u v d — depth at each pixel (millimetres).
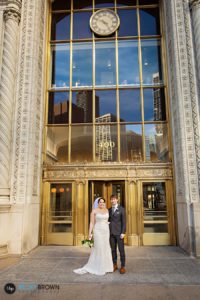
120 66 8961
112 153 8273
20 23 7918
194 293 4066
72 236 7703
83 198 7898
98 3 9555
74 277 4816
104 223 5215
